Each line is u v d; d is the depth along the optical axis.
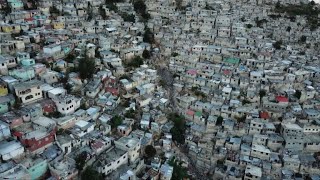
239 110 107.94
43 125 78.81
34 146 72.88
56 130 80.38
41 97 90.50
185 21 175.62
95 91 100.62
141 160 84.00
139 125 98.12
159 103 111.19
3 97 84.12
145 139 91.81
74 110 90.88
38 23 135.12
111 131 90.94
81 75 105.06
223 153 95.88
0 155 68.31
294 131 99.19
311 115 107.12
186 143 101.25
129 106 103.25
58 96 89.50
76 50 119.56
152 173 80.44
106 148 82.62
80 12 157.00
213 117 107.44
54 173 70.19
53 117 85.69
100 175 73.06
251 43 155.38
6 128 74.12
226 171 90.38
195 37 158.62
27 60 99.94
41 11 145.50
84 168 73.81
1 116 78.62
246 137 101.12
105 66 119.19
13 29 122.81
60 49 113.88
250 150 95.50
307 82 125.94
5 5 141.12
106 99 100.44
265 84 121.62
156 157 88.62
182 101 113.94
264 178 87.62
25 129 77.38
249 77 125.62
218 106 111.12
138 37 149.12
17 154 70.50
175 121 104.75
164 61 140.25
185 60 135.38
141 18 174.50
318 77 131.00
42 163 70.44
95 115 92.19
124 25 156.25
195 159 96.69
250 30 171.62
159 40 154.88
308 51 156.25
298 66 136.25
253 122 101.62
